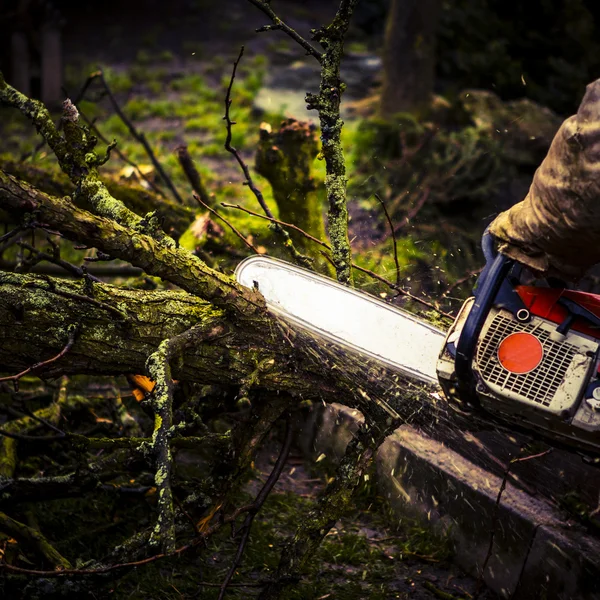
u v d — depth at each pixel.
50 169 4.01
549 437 2.08
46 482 2.71
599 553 2.63
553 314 2.08
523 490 3.03
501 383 2.04
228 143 3.03
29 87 9.29
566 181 1.82
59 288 2.26
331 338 2.46
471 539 3.03
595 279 4.29
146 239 2.25
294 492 3.50
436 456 3.25
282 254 3.90
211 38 11.77
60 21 9.33
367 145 7.27
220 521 2.49
